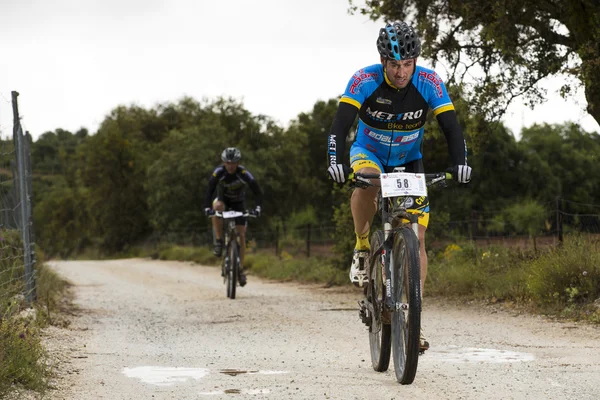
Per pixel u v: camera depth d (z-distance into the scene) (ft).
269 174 188.24
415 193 20.02
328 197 200.03
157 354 27.73
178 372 23.27
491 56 56.44
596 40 46.39
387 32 20.98
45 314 37.42
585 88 46.88
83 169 249.14
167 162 186.60
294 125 200.75
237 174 54.34
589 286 38.45
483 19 51.96
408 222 21.12
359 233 23.54
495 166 126.21
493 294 45.44
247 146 187.62
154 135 262.06
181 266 114.42
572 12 48.52
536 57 56.44
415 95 22.15
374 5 55.06
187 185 182.60
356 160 23.04
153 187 188.85
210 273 92.53
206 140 182.60
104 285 71.77
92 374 22.70
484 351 27.04
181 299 54.39
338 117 21.72
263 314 42.37
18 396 18.85
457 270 51.67
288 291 60.49
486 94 55.06
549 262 41.91
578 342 28.84
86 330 35.55
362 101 22.06
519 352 26.58
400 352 20.75
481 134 56.54
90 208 238.89
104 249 230.68
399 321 20.86
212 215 53.67
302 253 99.19
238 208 55.67
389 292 20.84
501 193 126.72
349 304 47.47
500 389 19.71
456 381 20.95
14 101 39.22
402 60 20.74
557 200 51.67
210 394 19.72
